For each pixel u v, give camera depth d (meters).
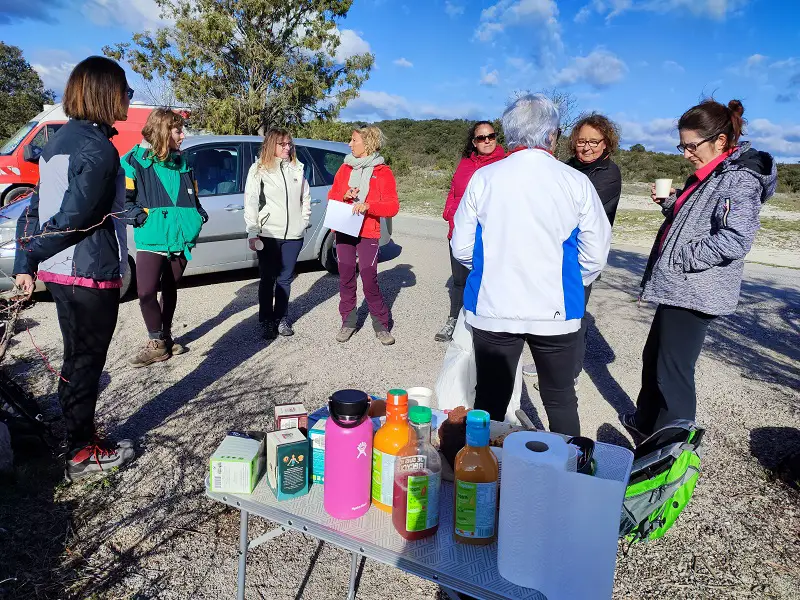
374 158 5.03
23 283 2.71
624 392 4.49
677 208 3.08
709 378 4.82
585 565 1.42
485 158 4.75
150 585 2.40
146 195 4.34
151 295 4.56
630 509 2.16
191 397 4.15
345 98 25.36
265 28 23.59
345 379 4.55
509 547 1.50
